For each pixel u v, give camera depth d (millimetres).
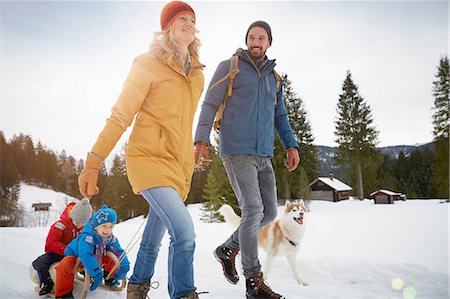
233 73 2273
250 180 2156
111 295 2113
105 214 2141
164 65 1717
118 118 1534
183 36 1800
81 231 2336
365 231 6738
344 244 4738
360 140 29125
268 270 2771
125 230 6840
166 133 1660
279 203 20750
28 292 2176
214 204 21688
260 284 1979
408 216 10273
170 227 1491
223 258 2381
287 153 2691
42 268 2123
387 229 7047
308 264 2961
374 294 2092
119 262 2152
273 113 2404
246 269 2025
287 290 2240
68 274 2018
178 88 1723
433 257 3412
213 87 2287
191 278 1512
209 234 6008
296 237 2650
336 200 23609
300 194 21172
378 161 29391
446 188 24516
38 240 4938
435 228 6863
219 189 21125
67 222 2367
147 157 1586
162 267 3068
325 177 25922
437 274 2432
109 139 1509
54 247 2211
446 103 26188
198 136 2168
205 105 2268
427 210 12055
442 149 25406
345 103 30094
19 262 3131
